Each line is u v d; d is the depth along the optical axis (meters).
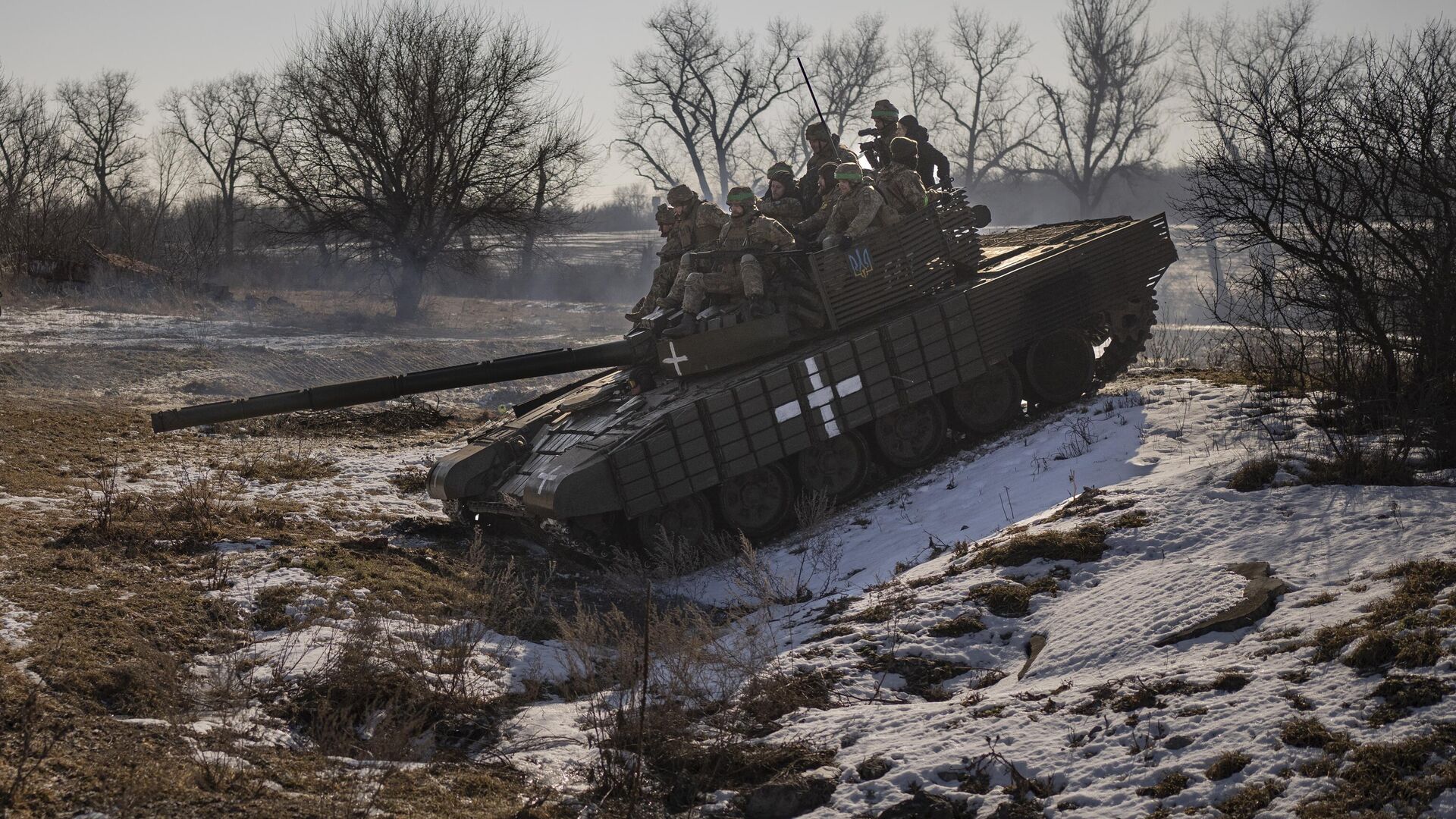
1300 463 10.45
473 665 8.90
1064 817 5.97
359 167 39.50
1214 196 13.02
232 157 68.31
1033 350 15.18
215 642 8.80
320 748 7.21
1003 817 6.06
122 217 55.06
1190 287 45.69
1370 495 9.34
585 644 8.98
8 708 6.80
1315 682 6.50
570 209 45.41
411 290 39.16
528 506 12.90
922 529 12.16
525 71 40.44
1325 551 8.45
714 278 14.16
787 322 13.84
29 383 21.81
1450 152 11.76
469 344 30.05
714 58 68.31
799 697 8.06
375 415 21.03
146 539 11.32
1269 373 14.53
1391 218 11.86
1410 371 12.09
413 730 7.71
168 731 6.96
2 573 9.55
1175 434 12.65
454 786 6.86
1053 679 7.66
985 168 73.19
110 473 14.72
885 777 6.61
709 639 8.73
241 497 14.26
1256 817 5.56
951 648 8.59
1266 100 12.66
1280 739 6.05
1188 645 7.58
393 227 39.06
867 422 14.12
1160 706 6.75
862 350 13.73
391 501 15.38
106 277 37.47
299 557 11.26
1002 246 17.17
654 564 13.00
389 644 8.72
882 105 16.20
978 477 13.32
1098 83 65.81
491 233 42.31
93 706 7.22
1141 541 9.44
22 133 62.44
